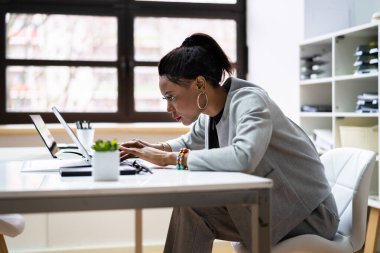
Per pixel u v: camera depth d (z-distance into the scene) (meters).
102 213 3.38
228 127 1.72
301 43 3.32
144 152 1.72
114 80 3.92
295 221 1.68
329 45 3.38
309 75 3.35
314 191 1.72
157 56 3.98
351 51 3.09
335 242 1.72
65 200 1.20
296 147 1.72
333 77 3.05
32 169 1.67
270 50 3.78
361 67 2.87
